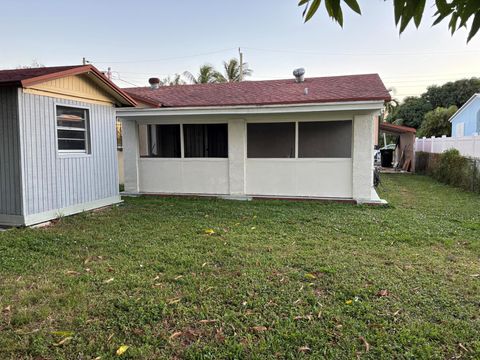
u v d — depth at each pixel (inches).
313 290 143.9
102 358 99.8
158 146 431.2
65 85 276.7
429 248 200.5
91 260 179.9
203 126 408.8
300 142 384.8
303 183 371.9
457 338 109.7
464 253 191.3
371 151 348.5
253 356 100.9
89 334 111.7
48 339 108.5
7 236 221.0
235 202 354.0
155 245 204.4
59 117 278.7
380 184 501.0
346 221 265.4
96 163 315.3
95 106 313.4
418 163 697.0
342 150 375.2
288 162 373.4
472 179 421.1
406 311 126.3
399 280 153.5
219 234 230.1
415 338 109.0
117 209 317.4
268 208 318.3
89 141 307.4
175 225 254.5
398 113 1501.0
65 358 100.0
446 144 569.0
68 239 216.5
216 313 124.8
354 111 345.7
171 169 406.9
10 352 102.2
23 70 284.8
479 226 246.1
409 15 46.2
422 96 1504.7
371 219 271.4
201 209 315.0
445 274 160.7
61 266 170.9
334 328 115.2
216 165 393.4
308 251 193.0
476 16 45.0
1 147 245.6
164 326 116.6
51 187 267.4
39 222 256.8
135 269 166.4
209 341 108.5
